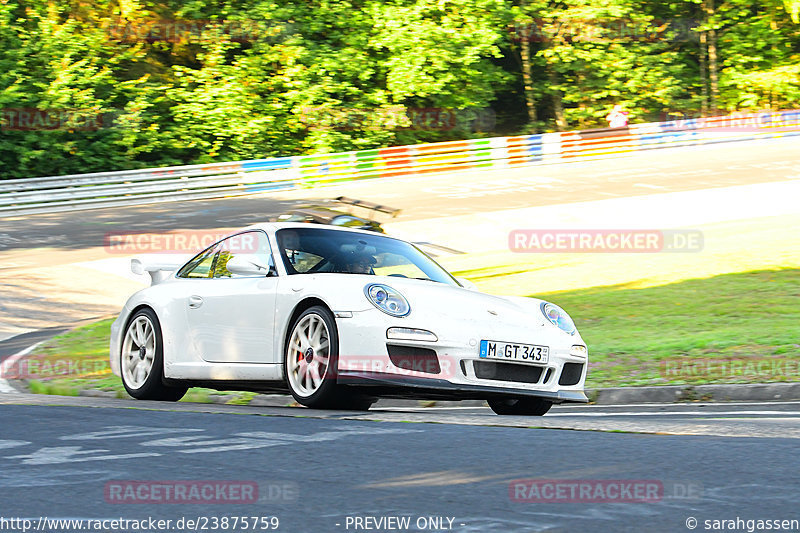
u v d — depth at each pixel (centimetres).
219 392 3350
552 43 16862
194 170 11531
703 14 17738
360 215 4869
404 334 2056
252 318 2314
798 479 1209
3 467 1360
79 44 13950
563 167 13375
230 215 9900
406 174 12975
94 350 4334
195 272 2631
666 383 3228
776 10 17525
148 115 13975
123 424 1811
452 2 15725
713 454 1388
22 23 14350
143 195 11181
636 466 1304
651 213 9344
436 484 1207
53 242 8450
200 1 14775
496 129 17888
